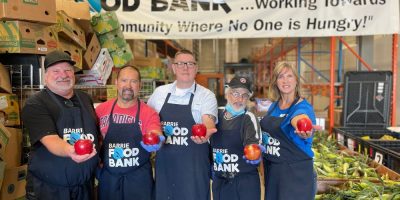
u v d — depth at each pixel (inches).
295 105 90.3
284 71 92.1
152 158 117.8
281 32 178.1
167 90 97.0
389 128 170.2
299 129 78.0
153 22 184.7
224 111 96.1
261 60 550.6
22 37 107.7
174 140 94.6
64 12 125.7
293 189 89.5
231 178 93.4
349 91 190.2
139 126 90.6
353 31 174.7
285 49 426.9
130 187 91.2
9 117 107.5
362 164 134.0
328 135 183.2
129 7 184.9
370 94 187.0
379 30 173.6
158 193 95.9
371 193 106.0
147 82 204.8
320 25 175.9
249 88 91.8
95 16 157.0
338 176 124.8
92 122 87.7
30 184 84.0
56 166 81.8
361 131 181.5
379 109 186.2
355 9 173.9
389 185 110.6
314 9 175.8
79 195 86.4
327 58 494.6
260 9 178.7
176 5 183.2
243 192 92.5
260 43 689.6
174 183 95.0
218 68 669.3
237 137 91.8
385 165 136.0
